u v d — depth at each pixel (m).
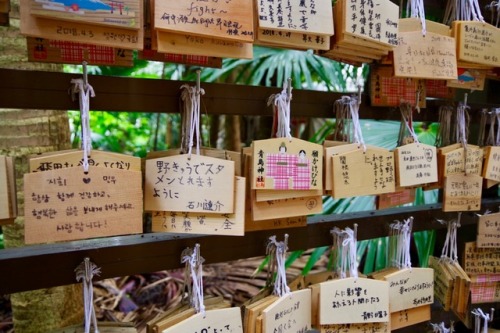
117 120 2.41
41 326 1.10
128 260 0.68
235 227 0.64
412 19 0.76
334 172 0.72
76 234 0.54
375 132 1.55
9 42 1.00
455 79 0.83
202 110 0.71
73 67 2.05
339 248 0.84
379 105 0.87
